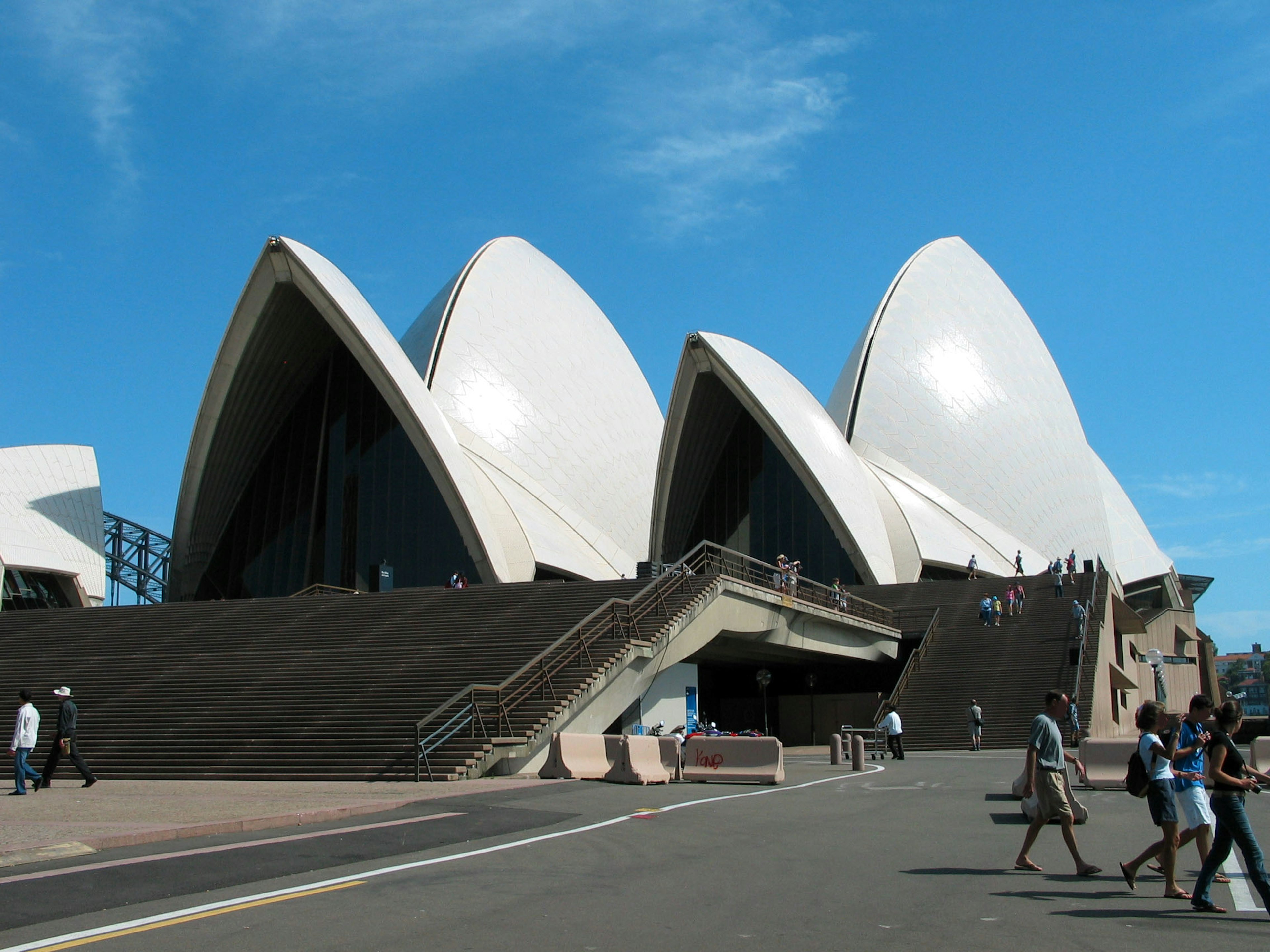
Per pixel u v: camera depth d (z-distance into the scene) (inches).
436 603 1058.7
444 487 1530.5
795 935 249.6
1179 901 295.4
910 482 2071.9
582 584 1075.3
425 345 1849.2
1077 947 240.4
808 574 1800.0
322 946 235.8
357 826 423.8
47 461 1793.8
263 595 1640.0
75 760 633.6
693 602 1002.7
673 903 283.9
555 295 2060.8
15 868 329.7
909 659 1321.4
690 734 976.3
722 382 1761.8
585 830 422.9
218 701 830.5
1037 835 346.9
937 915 272.2
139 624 1095.6
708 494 1913.1
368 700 791.7
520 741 698.8
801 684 1483.8
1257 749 649.0
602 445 1935.3
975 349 2244.1
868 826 449.1
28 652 1042.1
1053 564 1676.9
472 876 319.6
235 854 352.5
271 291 1450.5
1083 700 1120.8
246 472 1696.6
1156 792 305.0
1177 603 2637.8
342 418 1673.2
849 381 2219.5
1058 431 2309.3
